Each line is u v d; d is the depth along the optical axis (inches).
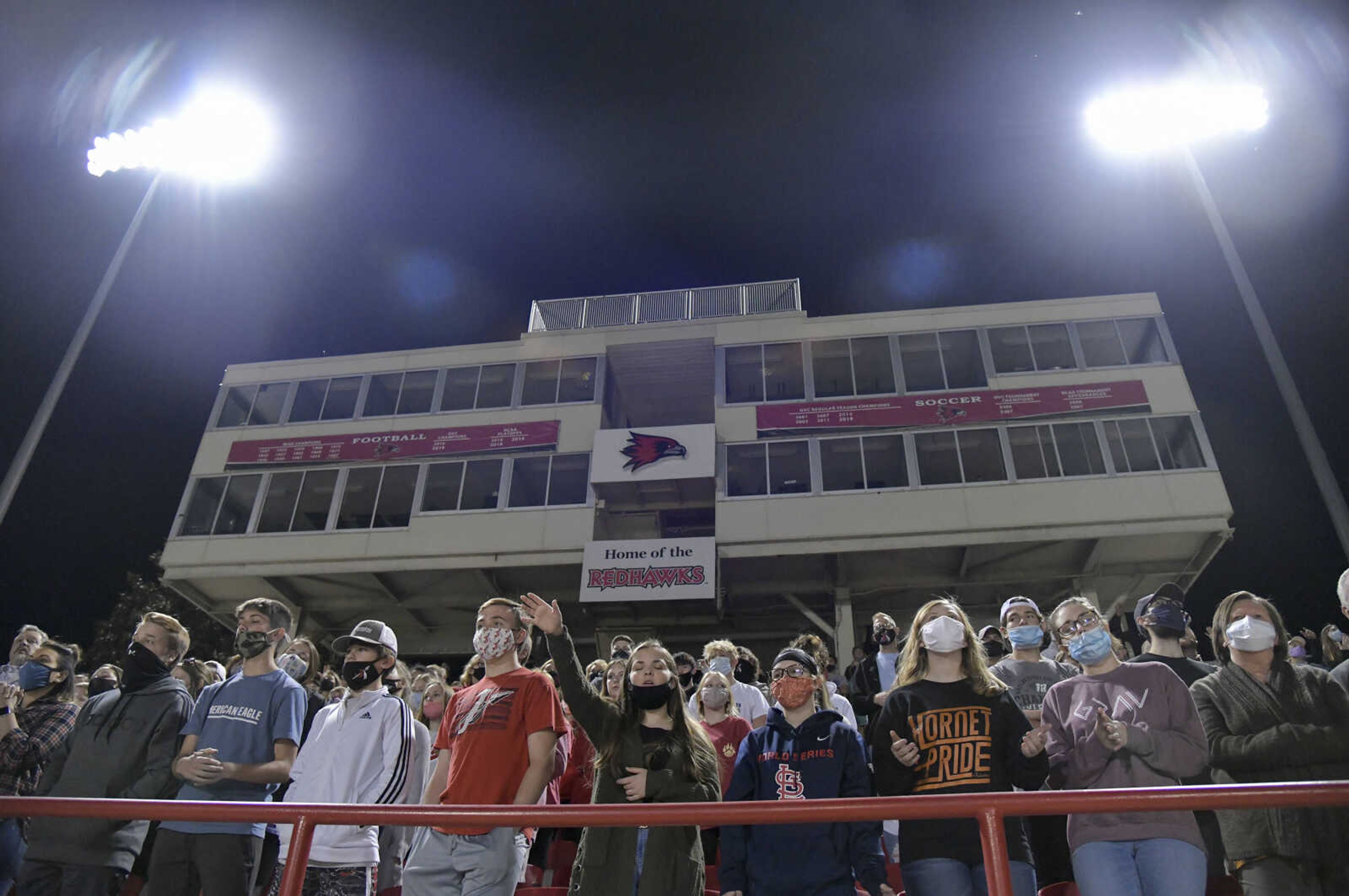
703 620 930.7
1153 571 856.9
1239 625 165.8
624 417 1064.8
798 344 952.3
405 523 922.7
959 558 862.5
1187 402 850.8
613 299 1061.8
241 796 173.0
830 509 842.8
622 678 255.3
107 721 183.8
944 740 149.3
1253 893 143.6
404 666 308.8
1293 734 151.9
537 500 907.4
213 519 949.8
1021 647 219.6
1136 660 189.6
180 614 980.6
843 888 138.2
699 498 920.9
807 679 167.2
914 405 885.8
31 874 170.4
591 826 108.3
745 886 141.5
